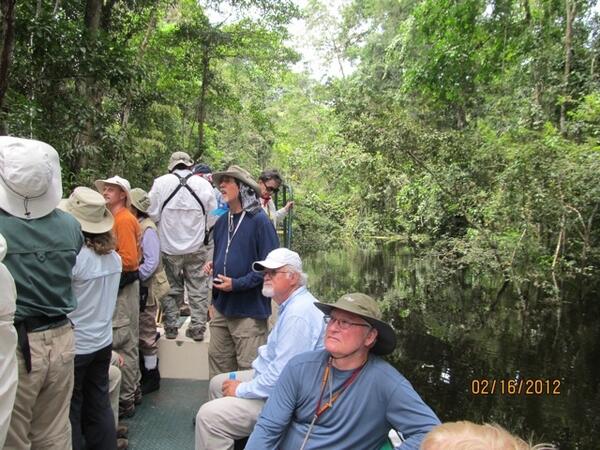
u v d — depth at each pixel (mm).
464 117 15914
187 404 3293
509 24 11312
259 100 19094
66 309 1824
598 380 6609
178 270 3748
